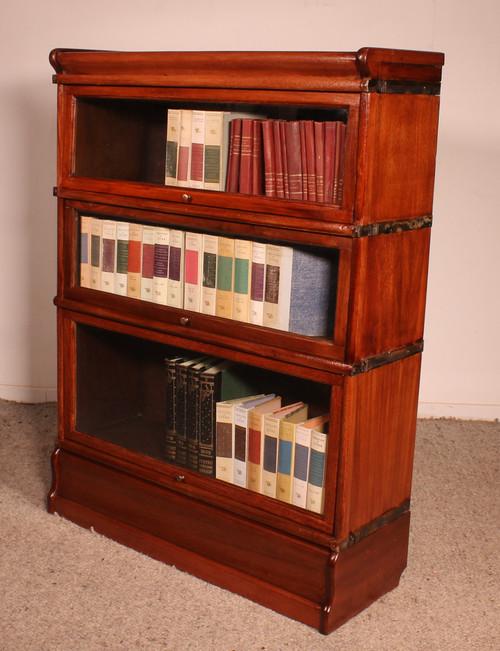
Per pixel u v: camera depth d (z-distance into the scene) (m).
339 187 2.08
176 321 2.46
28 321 3.90
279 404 2.37
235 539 2.41
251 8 3.53
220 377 2.43
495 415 3.88
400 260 2.18
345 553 2.23
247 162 2.25
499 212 3.66
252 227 2.23
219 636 2.23
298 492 2.29
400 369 2.29
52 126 3.69
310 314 2.19
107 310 2.61
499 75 3.55
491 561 2.67
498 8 3.50
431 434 3.69
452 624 2.32
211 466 2.48
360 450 2.19
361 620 2.33
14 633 2.21
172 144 2.42
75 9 3.59
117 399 2.69
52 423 3.70
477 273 3.72
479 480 3.26
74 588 2.43
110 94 2.46
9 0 3.60
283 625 2.28
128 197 2.48
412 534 2.82
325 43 3.54
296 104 2.07
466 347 3.81
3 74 3.68
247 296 2.31
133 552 2.64
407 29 3.52
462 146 3.61
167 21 3.57
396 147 2.06
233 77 2.17
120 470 2.68
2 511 2.87
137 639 2.21
